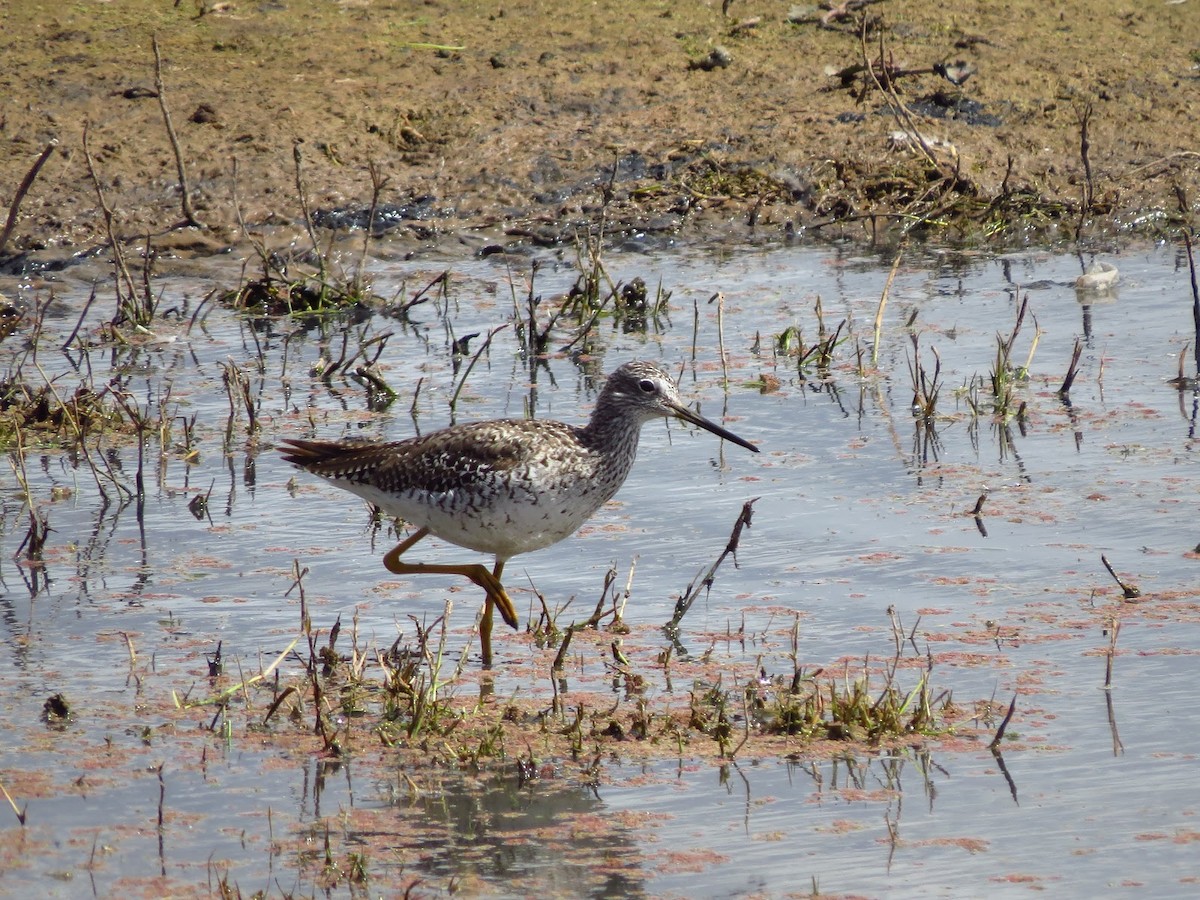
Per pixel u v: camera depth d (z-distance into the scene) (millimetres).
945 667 9852
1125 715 9141
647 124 21547
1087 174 19844
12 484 13406
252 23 23703
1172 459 13164
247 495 13188
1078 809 8109
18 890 7500
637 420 10906
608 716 9422
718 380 15672
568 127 21469
